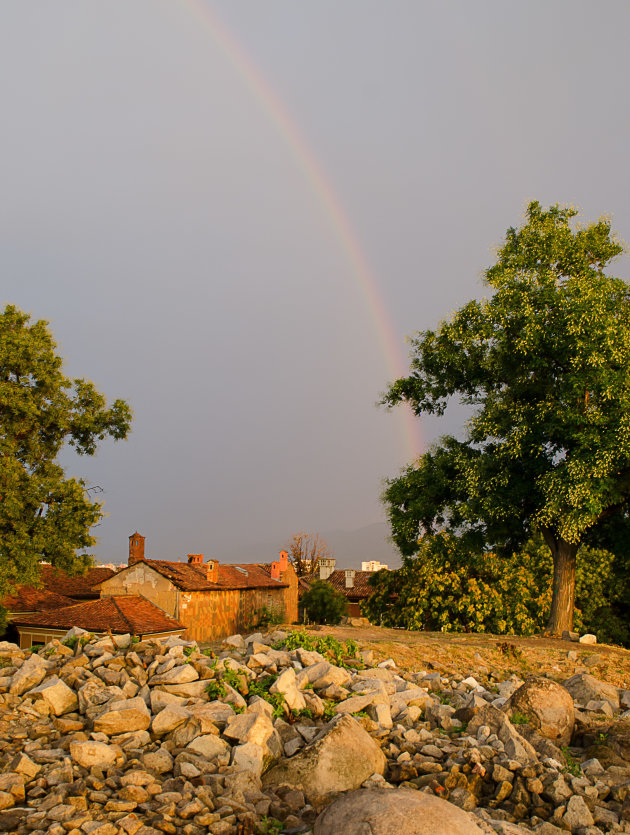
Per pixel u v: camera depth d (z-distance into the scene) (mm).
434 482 30531
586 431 25172
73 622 35562
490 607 38375
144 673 11758
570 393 26000
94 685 11070
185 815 7934
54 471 40000
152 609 38094
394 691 13438
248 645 15273
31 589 47750
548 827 8594
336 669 12914
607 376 25141
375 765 9703
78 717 10539
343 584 70000
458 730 12000
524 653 20984
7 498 36906
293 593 63156
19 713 10445
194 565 54062
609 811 9203
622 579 44938
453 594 39812
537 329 26500
